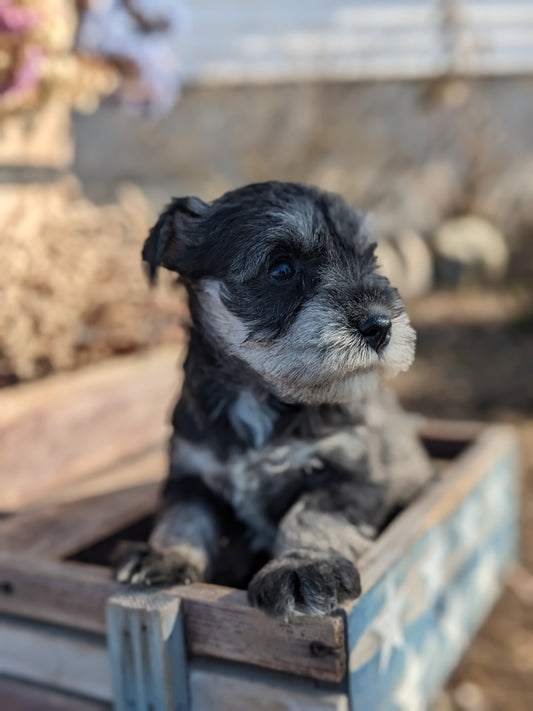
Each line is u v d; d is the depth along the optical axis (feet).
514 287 4.86
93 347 1.62
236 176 5.05
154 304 1.73
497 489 1.50
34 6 1.47
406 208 5.18
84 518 1.23
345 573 0.84
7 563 1.02
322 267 0.97
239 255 0.97
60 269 1.60
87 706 0.99
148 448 1.65
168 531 1.04
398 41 4.99
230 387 1.04
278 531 1.01
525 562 1.88
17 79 1.51
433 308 4.49
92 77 1.75
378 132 5.10
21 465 1.35
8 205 1.64
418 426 1.62
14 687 1.03
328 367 0.90
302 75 5.00
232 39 4.94
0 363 1.45
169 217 1.06
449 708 1.45
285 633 0.83
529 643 1.64
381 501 1.06
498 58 5.03
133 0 1.89
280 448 1.03
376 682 0.92
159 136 4.99
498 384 3.30
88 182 4.90
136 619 0.86
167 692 0.86
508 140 5.16
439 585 1.16
